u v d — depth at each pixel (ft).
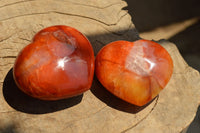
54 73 0.93
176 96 1.08
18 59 0.94
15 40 1.09
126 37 1.20
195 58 1.89
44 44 0.95
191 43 1.97
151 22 2.04
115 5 1.26
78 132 0.97
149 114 1.03
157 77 0.99
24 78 0.93
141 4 2.14
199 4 2.23
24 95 1.00
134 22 2.02
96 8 1.23
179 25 2.06
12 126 0.95
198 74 1.14
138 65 0.98
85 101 1.03
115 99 1.05
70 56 0.95
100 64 1.01
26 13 1.15
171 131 1.01
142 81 0.98
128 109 1.03
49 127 0.97
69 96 0.97
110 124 1.00
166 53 1.03
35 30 1.12
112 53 1.00
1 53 1.06
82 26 1.18
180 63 1.16
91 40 1.16
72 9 1.20
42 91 0.93
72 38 0.98
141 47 1.01
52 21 1.16
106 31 1.19
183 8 2.18
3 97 0.99
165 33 2.00
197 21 2.11
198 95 1.09
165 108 1.05
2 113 0.97
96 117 1.00
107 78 1.00
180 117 1.04
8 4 1.15
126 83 0.98
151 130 1.00
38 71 0.92
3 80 1.02
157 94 1.02
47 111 0.99
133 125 1.01
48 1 1.20
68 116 0.99
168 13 2.13
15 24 1.12
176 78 1.12
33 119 0.97
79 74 0.95
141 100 1.00
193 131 1.62
